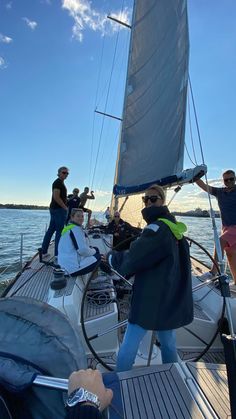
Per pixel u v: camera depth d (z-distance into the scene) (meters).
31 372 1.11
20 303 1.31
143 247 2.05
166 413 1.60
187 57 4.41
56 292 3.13
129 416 1.58
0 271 10.09
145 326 2.10
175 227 2.12
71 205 6.47
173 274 2.12
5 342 1.22
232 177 3.90
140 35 5.16
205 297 3.51
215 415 1.58
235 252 3.79
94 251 3.89
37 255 5.78
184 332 3.12
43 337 1.26
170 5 4.72
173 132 4.63
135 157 5.21
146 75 5.08
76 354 1.28
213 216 2.43
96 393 0.94
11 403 1.09
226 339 1.44
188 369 1.97
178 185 3.97
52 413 1.09
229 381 1.39
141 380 1.86
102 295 3.38
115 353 2.93
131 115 5.26
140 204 7.20
